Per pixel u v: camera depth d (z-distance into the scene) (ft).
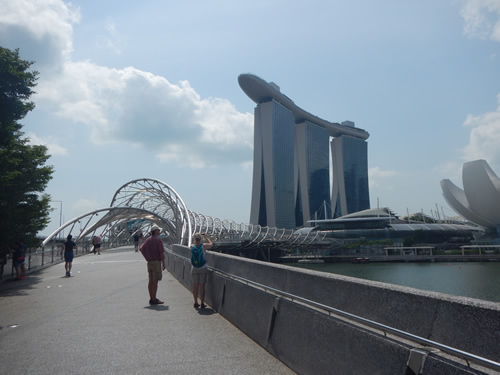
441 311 10.24
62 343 22.00
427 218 603.26
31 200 77.41
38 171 77.87
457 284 218.79
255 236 350.64
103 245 216.74
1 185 58.13
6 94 57.93
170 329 25.07
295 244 421.18
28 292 45.27
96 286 49.49
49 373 17.15
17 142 72.02
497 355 8.59
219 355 19.27
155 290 35.22
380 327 12.09
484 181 413.80
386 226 488.85
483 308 9.07
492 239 441.68
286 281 19.43
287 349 17.61
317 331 15.42
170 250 80.23
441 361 9.62
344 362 13.46
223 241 302.86
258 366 17.51
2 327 26.63
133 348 20.75
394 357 11.23
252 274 24.31
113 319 28.48
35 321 28.40
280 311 19.16
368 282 13.56
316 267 372.17
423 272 292.81
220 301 30.19
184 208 211.41
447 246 435.12
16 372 17.33
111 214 246.68
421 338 10.53
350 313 13.97
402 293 11.68
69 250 63.52
